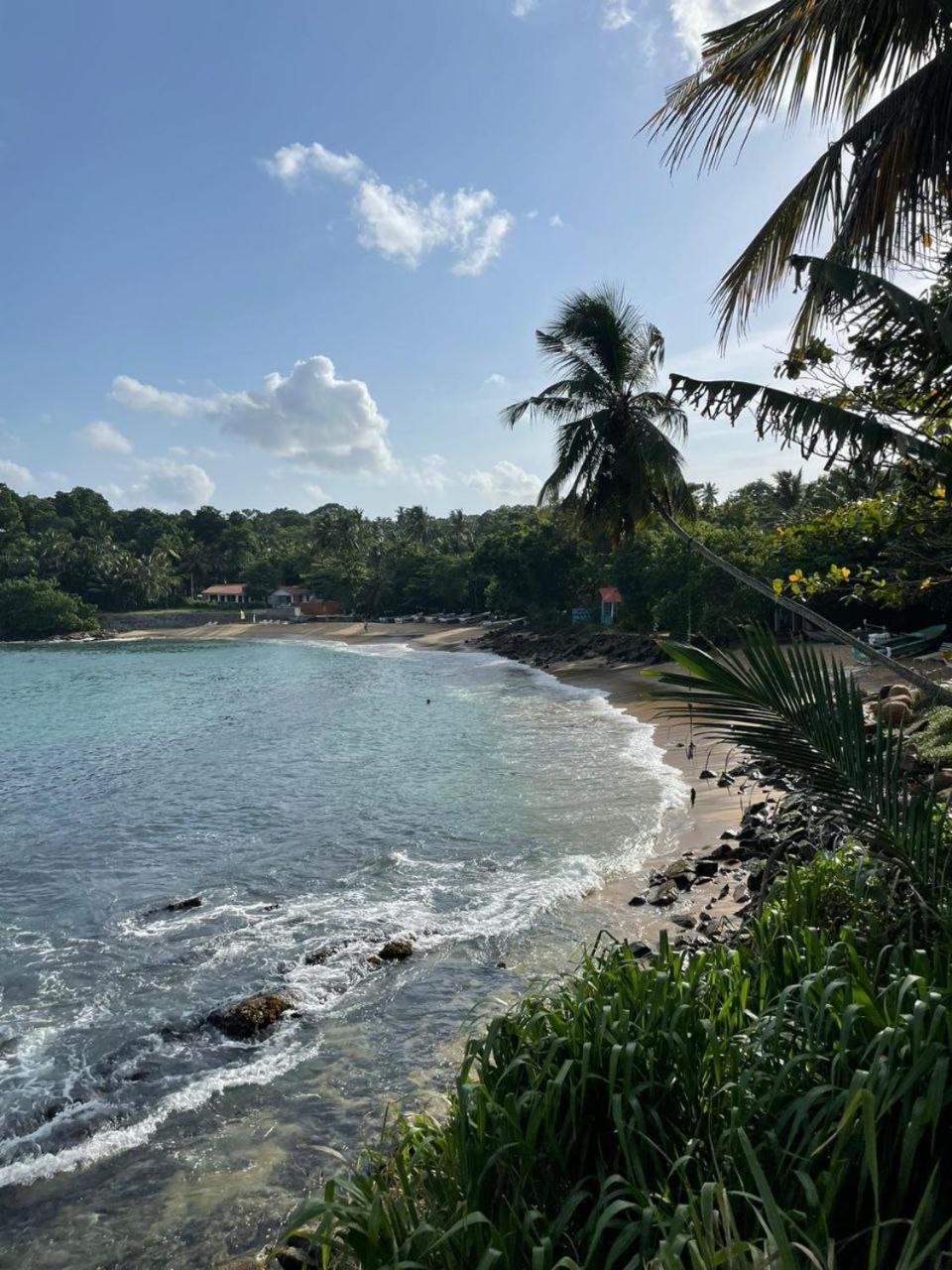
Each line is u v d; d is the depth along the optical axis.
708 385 5.59
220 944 10.12
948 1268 2.27
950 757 10.85
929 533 6.72
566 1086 3.28
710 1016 3.56
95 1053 7.73
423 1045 7.54
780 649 3.83
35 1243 5.43
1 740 27.39
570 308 13.09
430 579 90.94
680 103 5.79
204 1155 6.22
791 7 5.25
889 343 5.20
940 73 4.67
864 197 5.20
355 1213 2.93
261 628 95.38
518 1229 2.78
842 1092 2.62
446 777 19.19
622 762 19.75
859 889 4.43
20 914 11.43
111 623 101.12
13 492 129.75
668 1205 2.78
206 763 22.28
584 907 10.54
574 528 15.27
